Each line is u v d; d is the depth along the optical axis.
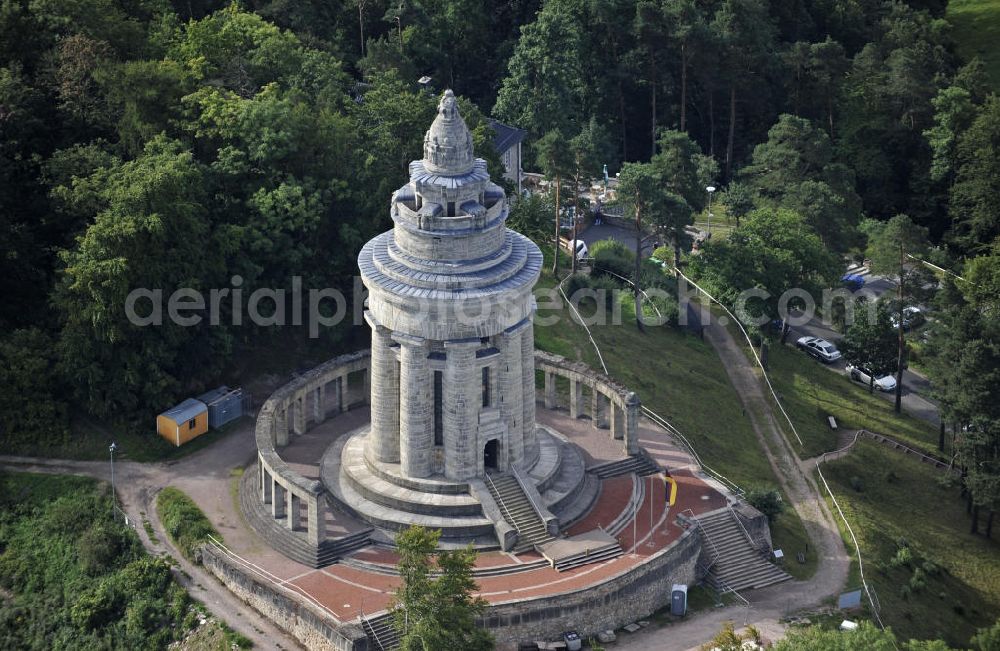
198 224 164.88
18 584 145.00
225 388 168.12
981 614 160.25
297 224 173.00
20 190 174.00
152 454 159.88
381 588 135.38
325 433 163.75
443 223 138.25
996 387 169.50
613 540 143.50
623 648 134.88
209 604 136.38
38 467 157.62
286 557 141.12
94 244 157.12
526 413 149.62
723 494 155.50
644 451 164.62
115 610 138.88
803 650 121.50
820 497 172.25
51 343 163.62
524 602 132.00
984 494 167.25
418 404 143.25
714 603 143.50
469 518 143.62
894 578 158.00
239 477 156.12
